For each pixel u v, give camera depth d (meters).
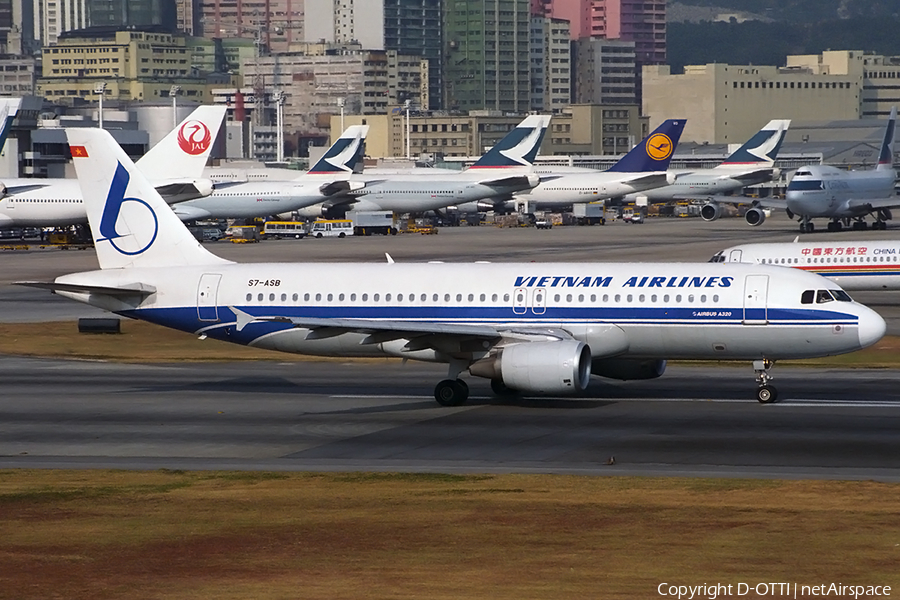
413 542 110.12
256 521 119.62
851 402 193.62
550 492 132.38
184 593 94.06
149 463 154.62
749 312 187.00
